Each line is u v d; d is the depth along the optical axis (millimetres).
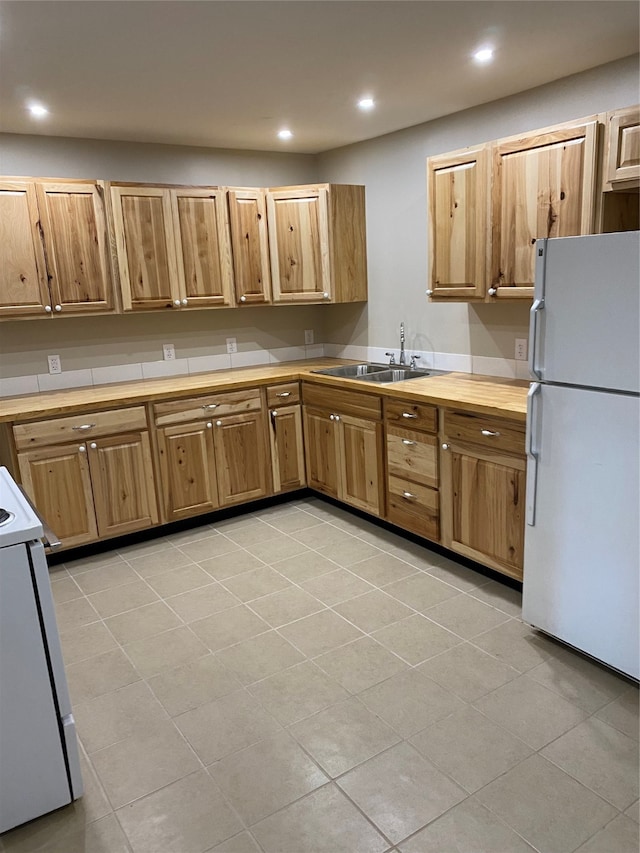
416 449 3258
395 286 4109
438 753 1945
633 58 2633
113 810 1801
